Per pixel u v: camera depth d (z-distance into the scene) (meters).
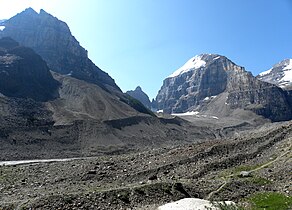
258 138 94.56
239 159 82.12
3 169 85.81
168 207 49.66
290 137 91.62
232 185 61.66
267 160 79.75
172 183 60.28
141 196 56.38
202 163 80.00
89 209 51.44
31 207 49.91
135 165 82.56
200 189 60.62
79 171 78.75
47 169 83.88
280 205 50.66
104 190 57.09
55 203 51.28
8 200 55.91
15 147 195.50
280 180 65.94
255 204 52.72
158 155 89.06
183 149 91.56
